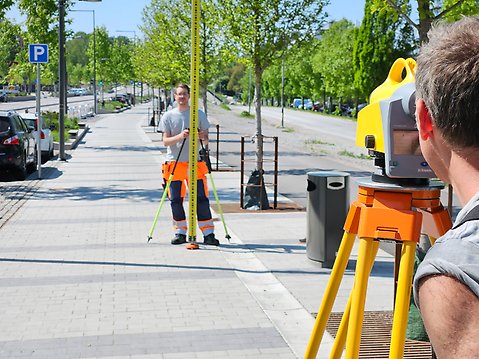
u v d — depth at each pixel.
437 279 1.14
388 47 61.19
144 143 31.64
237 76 144.38
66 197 14.04
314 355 3.25
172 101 49.81
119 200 13.58
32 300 6.66
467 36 1.23
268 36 14.15
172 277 7.56
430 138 1.30
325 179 7.85
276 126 54.28
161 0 25.73
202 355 5.23
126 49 95.50
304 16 14.29
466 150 1.22
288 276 7.59
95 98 66.00
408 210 2.88
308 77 86.25
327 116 76.62
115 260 8.36
